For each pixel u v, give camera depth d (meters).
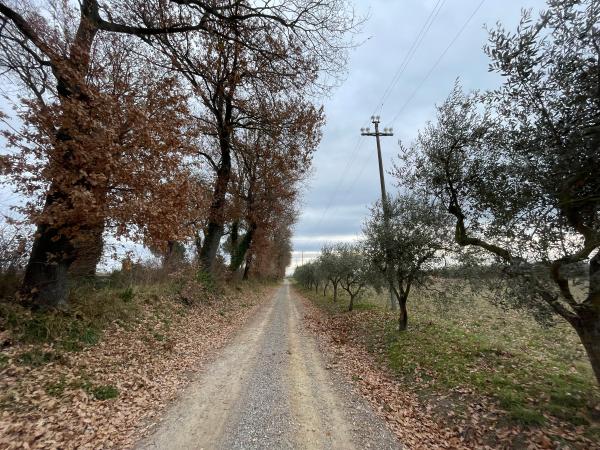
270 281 64.19
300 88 11.84
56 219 6.52
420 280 10.00
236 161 23.05
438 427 5.02
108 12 8.95
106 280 11.51
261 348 10.07
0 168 5.86
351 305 18.50
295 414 5.30
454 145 5.63
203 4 9.12
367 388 6.72
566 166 3.45
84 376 6.05
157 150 7.30
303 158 19.02
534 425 4.47
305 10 9.91
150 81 8.31
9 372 5.37
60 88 7.67
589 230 3.45
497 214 4.66
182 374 7.26
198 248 23.78
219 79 13.14
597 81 3.16
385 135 18.91
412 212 9.91
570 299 3.76
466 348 8.35
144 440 4.33
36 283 7.29
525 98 3.97
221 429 4.71
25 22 7.01
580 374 6.11
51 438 4.16
